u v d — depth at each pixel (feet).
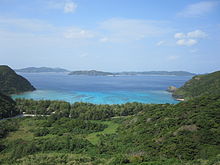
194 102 252.62
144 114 294.25
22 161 170.30
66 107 406.41
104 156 180.75
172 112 246.88
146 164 139.13
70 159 169.99
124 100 593.01
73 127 294.25
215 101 240.94
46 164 159.94
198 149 154.92
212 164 125.08
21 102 435.53
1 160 179.22
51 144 208.44
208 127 176.86
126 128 273.75
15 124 311.27
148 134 212.23
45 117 358.02
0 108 359.66
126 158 155.74
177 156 152.46
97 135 260.42
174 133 184.55
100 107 404.36
